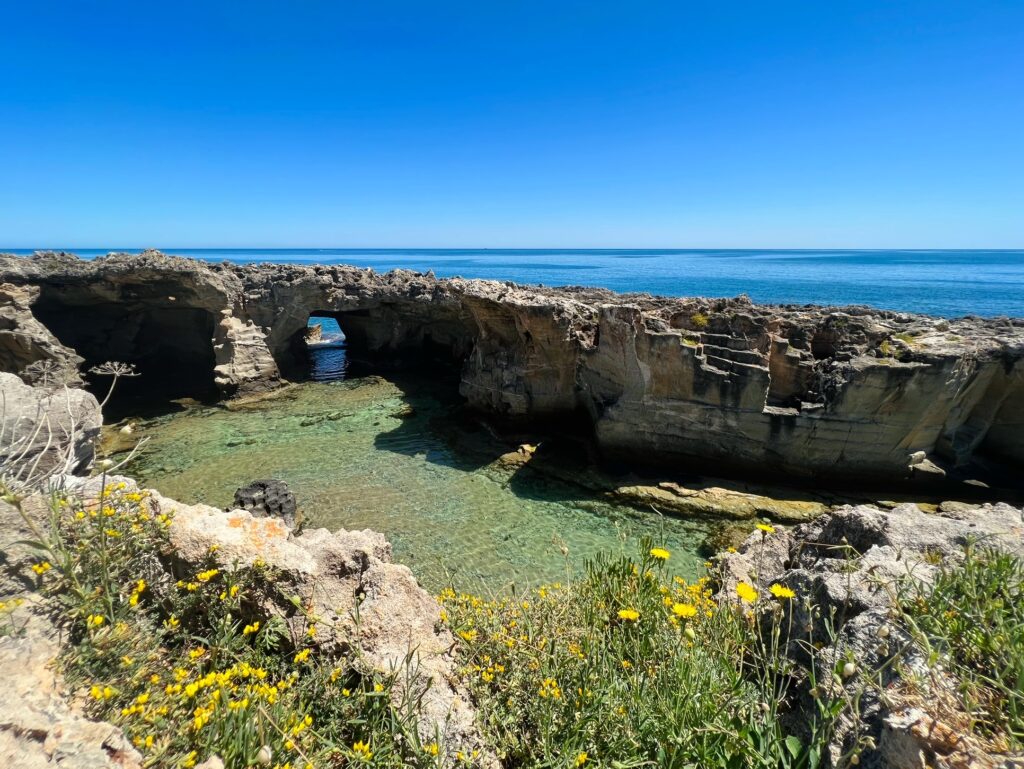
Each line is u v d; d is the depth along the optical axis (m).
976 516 7.44
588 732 4.15
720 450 22.94
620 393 25.30
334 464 25.62
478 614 6.43
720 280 143.62
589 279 147.38
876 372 20.20
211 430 30.20
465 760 3.96
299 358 45.41
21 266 30.80
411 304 41.41
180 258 34.84
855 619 4.63
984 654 3.63
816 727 3.92
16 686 3.03
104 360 37.56
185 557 5.09
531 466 25.16
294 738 3.67
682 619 5.35
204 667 4.36
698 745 3.54
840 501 21.20
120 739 3.01
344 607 5.38
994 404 21.84
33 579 3.81
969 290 112.25
